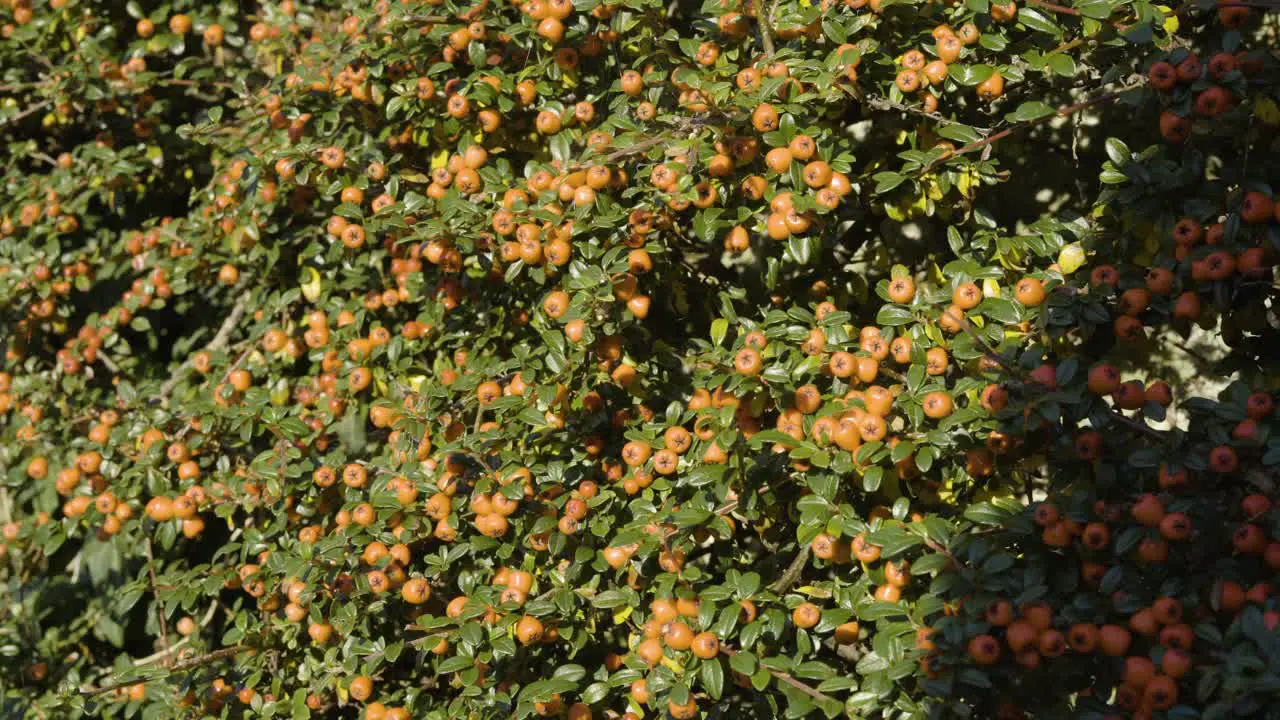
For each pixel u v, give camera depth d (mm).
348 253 3494
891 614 2182
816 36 2582
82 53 3943
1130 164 2307
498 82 2889
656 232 2699
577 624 2682
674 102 2918
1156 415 2115
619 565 2512
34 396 3914
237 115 3805
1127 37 2330
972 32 2457
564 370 2670
